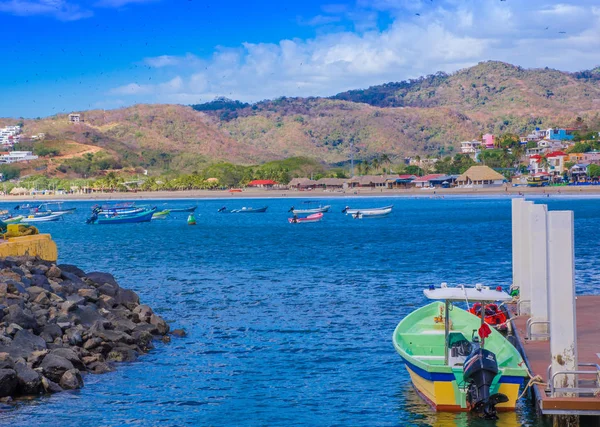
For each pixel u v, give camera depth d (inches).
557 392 685.9
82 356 1013.2
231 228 5054.1
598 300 1253.7
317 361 1059.9
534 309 949.8
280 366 1034.7
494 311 1168.2
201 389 924.6
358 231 4372.5
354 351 1115.3
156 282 1990.7
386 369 1008.2
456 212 6481.3
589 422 695.1
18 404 846.5
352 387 928.3
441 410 800.3
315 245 3294.8
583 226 4190.5
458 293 824.3
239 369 1019.3
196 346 1159.0
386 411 829.2
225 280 2005.4
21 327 1016.9
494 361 763.4
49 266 1478.8
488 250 2859.3
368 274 2100.1
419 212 6648.6
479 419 783.1
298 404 865.5
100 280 1514.5
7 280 1218.0
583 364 713.0
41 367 912.9
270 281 1962.4
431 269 2220.7
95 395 890.1
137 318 1241.4
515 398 772.6
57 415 816.3
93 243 3720.5
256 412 838.5
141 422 804.6
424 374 797.2
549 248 699.4
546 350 893.8
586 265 2251.5
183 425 797.9
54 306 1184.2
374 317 1385.3
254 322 1355.8
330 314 1424.7
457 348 824.9
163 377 975.0
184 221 6240.2
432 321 984.3
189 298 1672.0
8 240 1684.3
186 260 2657.5
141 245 3521.2
